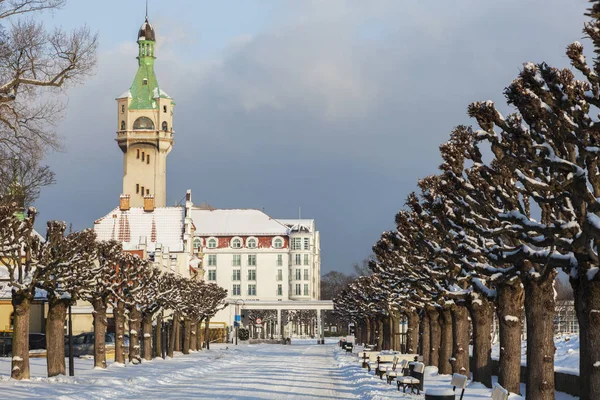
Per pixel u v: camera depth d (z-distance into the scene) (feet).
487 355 148.87
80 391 136.67
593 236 84.94
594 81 82.99
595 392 89.76
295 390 147.33
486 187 114.01
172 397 131.34
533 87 87.66
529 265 109.70
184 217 529.45
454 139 117.80
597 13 62.75
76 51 138.31
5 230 156.46
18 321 153.79
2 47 133.69
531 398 109.19
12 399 120.57
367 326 446.19
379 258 229.45
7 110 137.49
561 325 387.55
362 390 143.54
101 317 199.41
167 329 307.99
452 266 139.44
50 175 170.60
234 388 151.23
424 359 235.20
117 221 529.04
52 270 156.97
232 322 563.48
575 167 85.61
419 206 135.13
